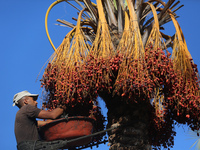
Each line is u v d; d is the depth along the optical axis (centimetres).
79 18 595
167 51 533
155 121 579
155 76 511
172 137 603
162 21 618
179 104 536
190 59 570
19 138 525
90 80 509
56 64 551
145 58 513
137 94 498
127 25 556
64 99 521
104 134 613
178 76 529
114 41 580
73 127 525
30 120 535
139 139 544
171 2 598
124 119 548
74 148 595
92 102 543
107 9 609
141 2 605
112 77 529
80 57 534
